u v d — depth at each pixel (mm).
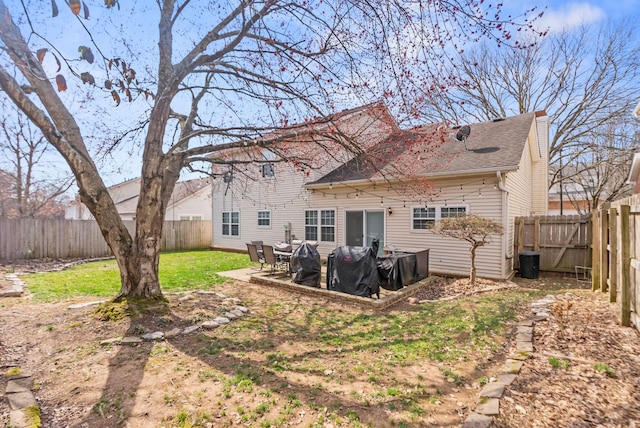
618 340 3885
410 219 9922
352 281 6641
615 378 3027
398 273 7324
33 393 3000
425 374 3436
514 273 9086
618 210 5273
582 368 3240
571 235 8688
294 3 4391
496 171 8133
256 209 14906
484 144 9789
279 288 7660
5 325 4688
